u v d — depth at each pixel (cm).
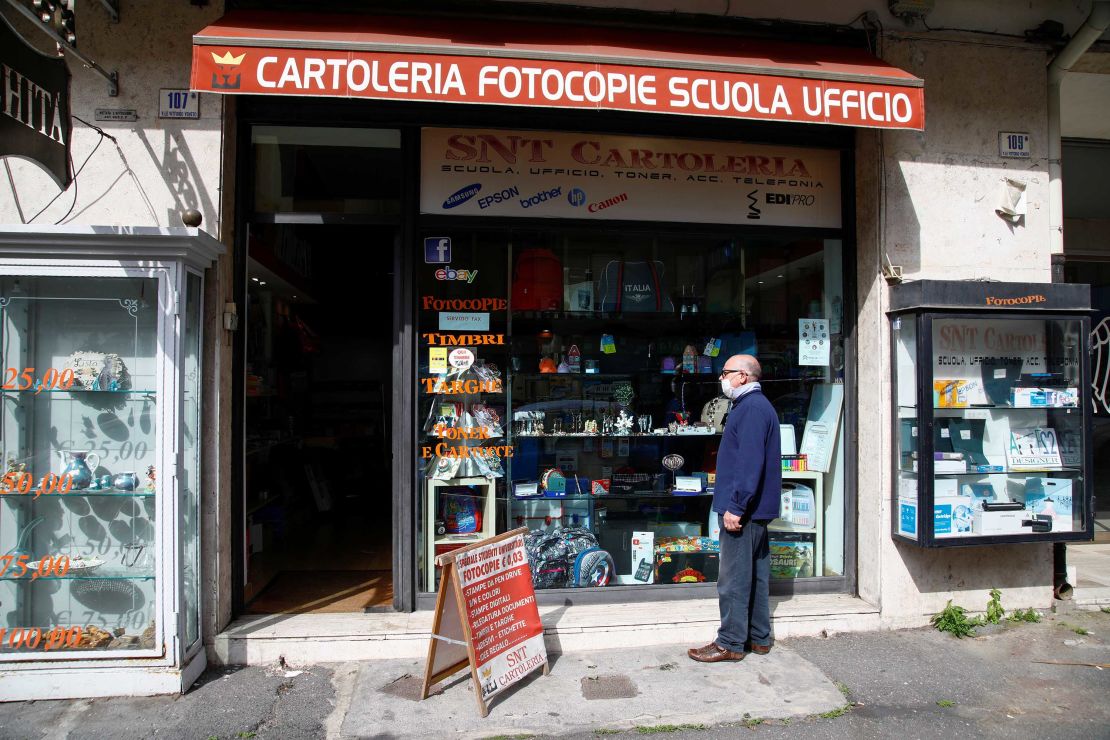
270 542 587
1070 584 447
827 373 459
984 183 435
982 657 374
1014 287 401
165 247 322
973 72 436
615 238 445
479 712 310
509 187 422
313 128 406
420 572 415
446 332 421
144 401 350
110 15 366
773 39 434
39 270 319
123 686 324
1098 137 600
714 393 459
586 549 434
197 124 369
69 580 345
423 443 419
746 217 443
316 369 884
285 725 302
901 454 413
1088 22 417
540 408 437
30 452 344
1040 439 425
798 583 439
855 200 446
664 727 305
